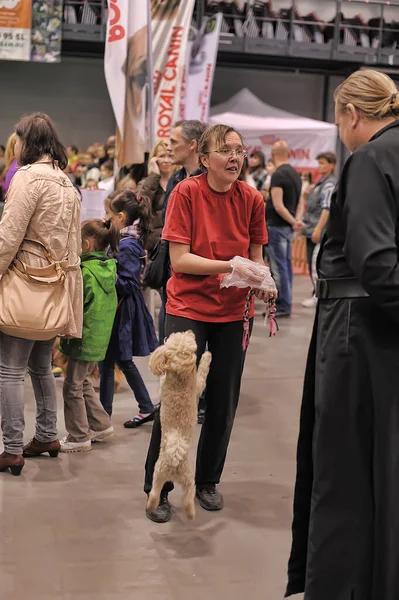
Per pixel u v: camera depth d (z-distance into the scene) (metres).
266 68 12.27
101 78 12.10
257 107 11.38
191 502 2.72
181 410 2.66
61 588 2.35
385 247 1.68
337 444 1.86
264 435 3.94
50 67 11.90
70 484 3.19
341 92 1.94
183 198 2.71
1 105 11.83
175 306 2.80
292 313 7.63
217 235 2.75
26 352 3.21
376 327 1.82
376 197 1.72
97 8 10.37
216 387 2.88
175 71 7.43
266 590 2.38
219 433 2.93
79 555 2.56
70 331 3.23
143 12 5.91
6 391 3.21
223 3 10.89
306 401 2.02
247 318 2.83
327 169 7.65
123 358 3.82
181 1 7.34
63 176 3.13
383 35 11.55
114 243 3.56
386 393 1.81
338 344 1.86
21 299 3.04
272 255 7.29
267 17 11.05
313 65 12.12
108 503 3.00
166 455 2.67
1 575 2.41
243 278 2.65
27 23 8.85
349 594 1.86
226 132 2.64
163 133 7.47
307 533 2.08
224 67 12.24
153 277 3.52
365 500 1.85
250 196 2.80
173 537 2.72
